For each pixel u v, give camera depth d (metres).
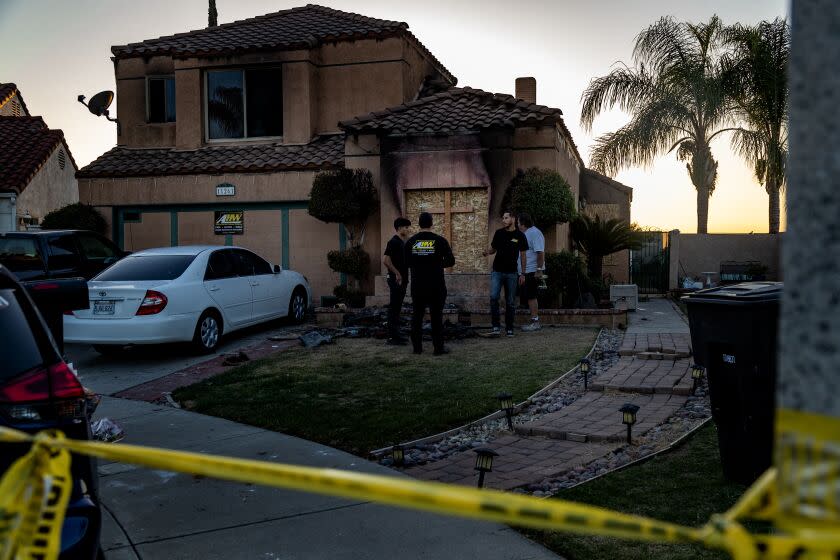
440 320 9.87
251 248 16.05
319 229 15.71
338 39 16.61
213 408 7.27
